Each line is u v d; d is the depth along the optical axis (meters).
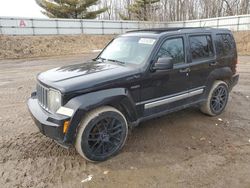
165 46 4.39
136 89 4.03
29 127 5.11
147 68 4.09
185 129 4.87
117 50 4.87
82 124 3.56
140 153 4.02
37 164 3.78
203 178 3.37
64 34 26.38
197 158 3.85
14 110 6.17
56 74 4.02
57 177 3.46
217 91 5.44
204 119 5.37
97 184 3.30
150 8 36.91
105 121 3.79
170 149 4.13
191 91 4.87
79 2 33.47
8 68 13.70
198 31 5.00
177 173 3.49
